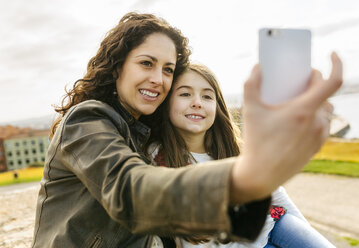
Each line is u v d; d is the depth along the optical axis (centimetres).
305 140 63
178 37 188
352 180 1052
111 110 133
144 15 180
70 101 186
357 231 536
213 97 221
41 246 138
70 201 135
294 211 235
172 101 212
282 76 73
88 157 107
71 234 130
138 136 179
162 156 210
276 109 63
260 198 69
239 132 260
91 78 175
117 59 169
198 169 76
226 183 68
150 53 166
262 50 74
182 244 182
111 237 132
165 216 78
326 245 201
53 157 134
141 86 169
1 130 7606
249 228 76
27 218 462
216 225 70
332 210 693
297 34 75
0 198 660
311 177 1143
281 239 218
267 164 62
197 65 224
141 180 86
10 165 7112
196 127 208
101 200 99
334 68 62
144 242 139
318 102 61
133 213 87
